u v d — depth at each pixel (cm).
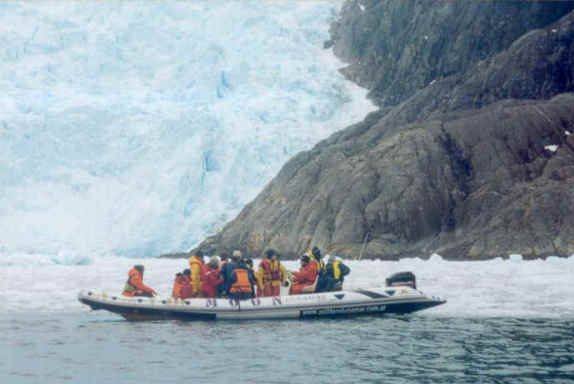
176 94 19412
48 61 19975
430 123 14200
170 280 7619
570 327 3756
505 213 11919
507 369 2612
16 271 10494
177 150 17950
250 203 15562
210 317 4291
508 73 15575
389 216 12744
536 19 18888
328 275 4500
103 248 17138
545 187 12056
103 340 3497
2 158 17512
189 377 2533
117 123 18375
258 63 19988
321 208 13375
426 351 3028
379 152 13788
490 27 19200
